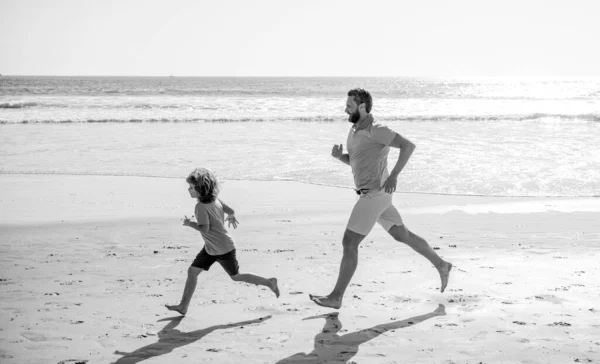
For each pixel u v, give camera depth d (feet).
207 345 13.83
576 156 56.85
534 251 24.11
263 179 46.78
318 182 45.70
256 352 13.35
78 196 39.88
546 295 17.76
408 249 24.68
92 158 57.41
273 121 99.14
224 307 16.87
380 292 18.31
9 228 29.37
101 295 18.01
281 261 22.53
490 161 54.03
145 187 43.60
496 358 12.81
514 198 38.75
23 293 18.19
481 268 21.27
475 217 32.37
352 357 12.98
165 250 24.59
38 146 65.00
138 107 119.65
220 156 58.65
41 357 13.04
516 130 83.35
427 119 104.17
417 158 56.08
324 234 28.07
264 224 30.58
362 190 15.92
